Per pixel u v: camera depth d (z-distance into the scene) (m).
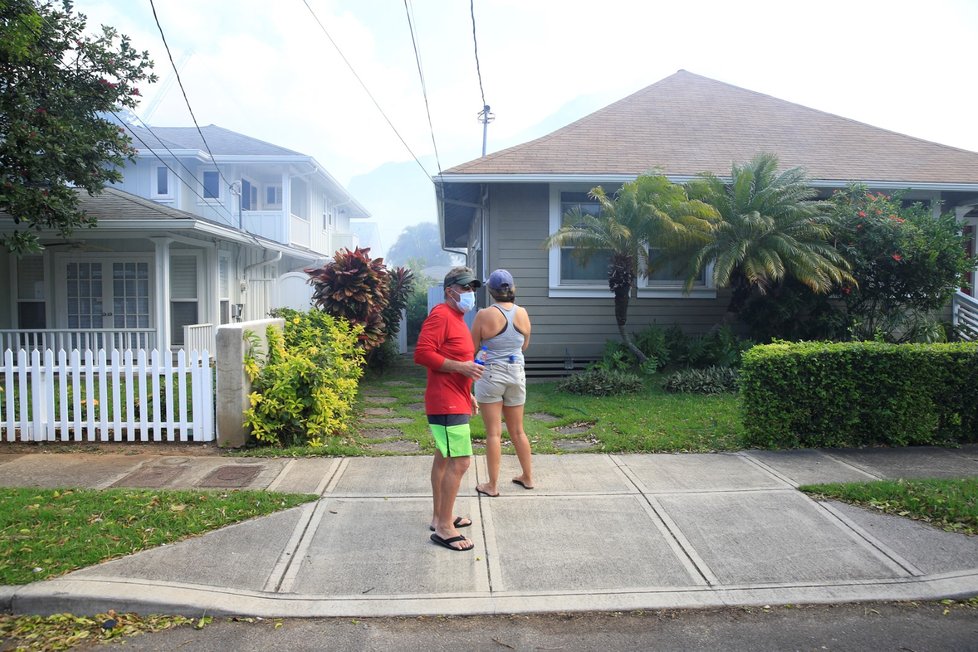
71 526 4.66
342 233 28.69
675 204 9.85
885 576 4.20
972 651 3.45
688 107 14.54
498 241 11.78
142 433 7.10
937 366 7.03
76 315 14.55
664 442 6.98
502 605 3.87
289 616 3.75
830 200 10.89
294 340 8.98
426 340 4.46
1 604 3.75
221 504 5.11
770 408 6.84
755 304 10.76
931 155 12.95
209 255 14.84
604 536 4.73
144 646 3.47
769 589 4.06
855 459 6.51
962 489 5.41
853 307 10.80
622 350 11.20
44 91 9.24
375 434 7.74
